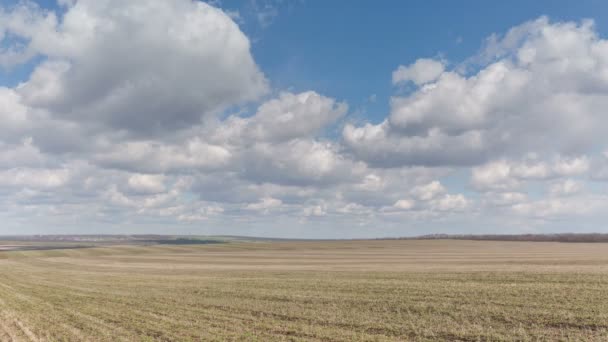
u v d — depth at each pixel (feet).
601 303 78.79
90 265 254.47
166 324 71.87
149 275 173.99
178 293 112.47
